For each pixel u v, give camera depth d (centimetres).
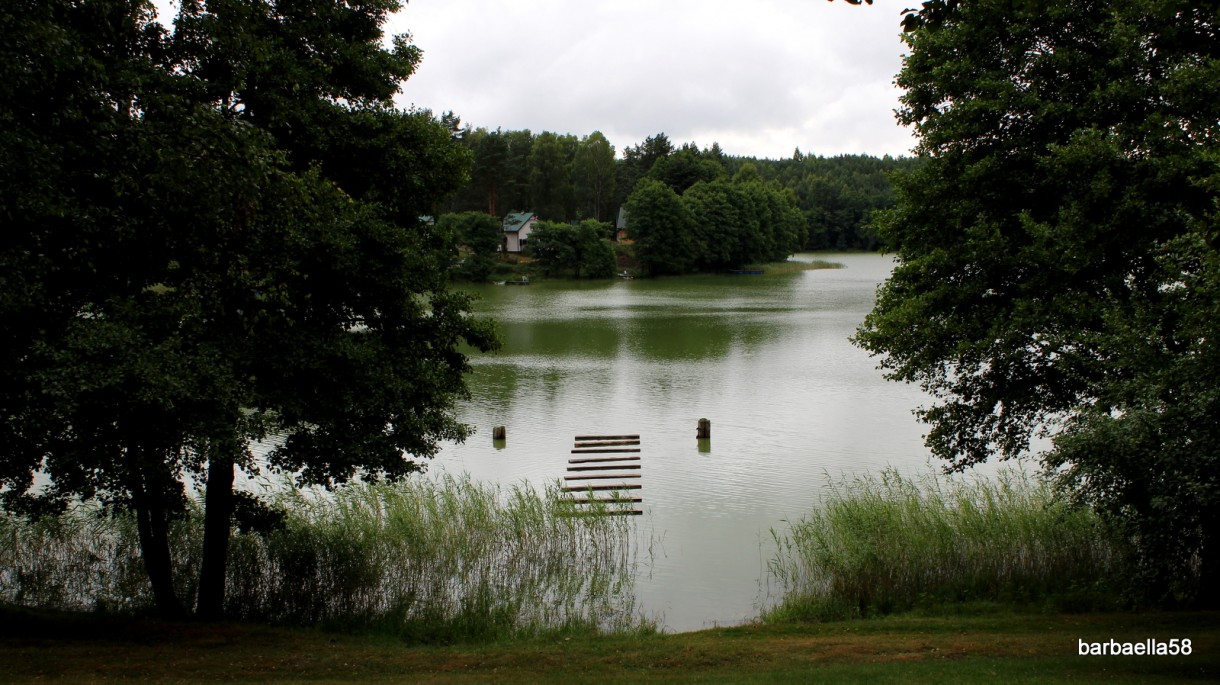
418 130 1592
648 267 11881
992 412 1747
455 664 1247
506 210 13488
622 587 1792
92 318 1191
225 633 1394
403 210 1655
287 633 1445
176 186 1152
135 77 1152
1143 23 1476
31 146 1020
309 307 1527
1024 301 1509
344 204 1462
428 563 1848
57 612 1507
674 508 2311
